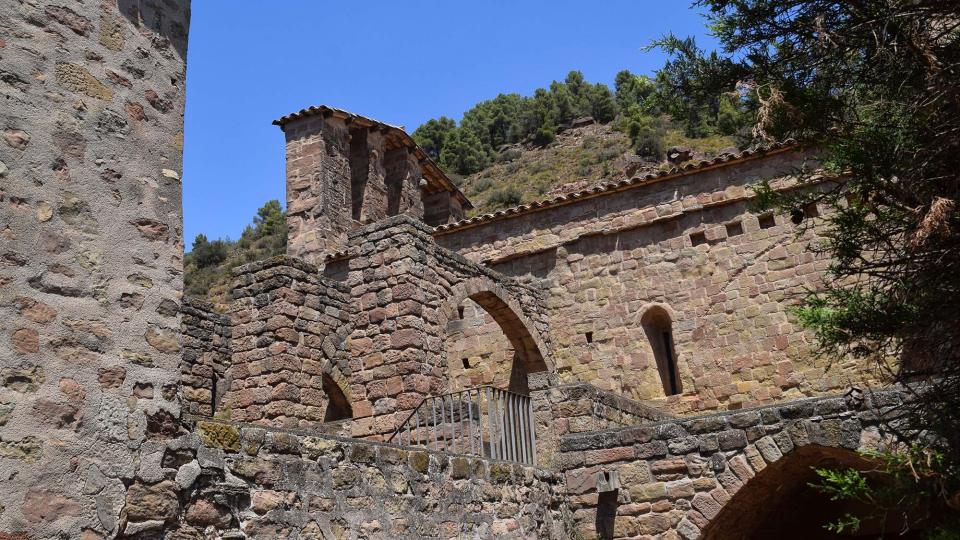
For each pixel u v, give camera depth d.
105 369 6.71
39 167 6.67
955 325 6.74
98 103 7.23
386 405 16.05
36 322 6.37
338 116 24.97
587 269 20.56
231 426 7.54
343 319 18.56
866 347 7.39
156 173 7.56
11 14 6.76
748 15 7.26
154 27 7.91
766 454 11.90
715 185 19.56
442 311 17.16
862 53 7.09
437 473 10.02
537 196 57.88
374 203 25.52
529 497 11.84
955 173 6.39
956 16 6.55
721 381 18.59
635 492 12.56
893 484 7.23
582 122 73.81
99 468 6.45
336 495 8.40
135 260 7.18
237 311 17.50
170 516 6.82
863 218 6.97
